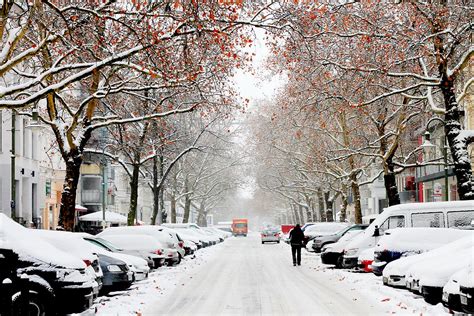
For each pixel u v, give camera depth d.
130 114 33.47
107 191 66.62
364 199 77.88
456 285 12.30
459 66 23.66
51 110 25.22
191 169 65.62
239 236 110.69
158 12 16.95
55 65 17.55
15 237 13.38
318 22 19.66
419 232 19.23
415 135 47.22
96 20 17.16
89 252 15.31
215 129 62.31
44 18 17.98
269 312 14.84
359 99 28.73
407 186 58.66
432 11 22.14
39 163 50.91
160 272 26.31
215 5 15.59
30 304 12.85
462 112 24.92
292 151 54.22
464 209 22.00
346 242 28.41
